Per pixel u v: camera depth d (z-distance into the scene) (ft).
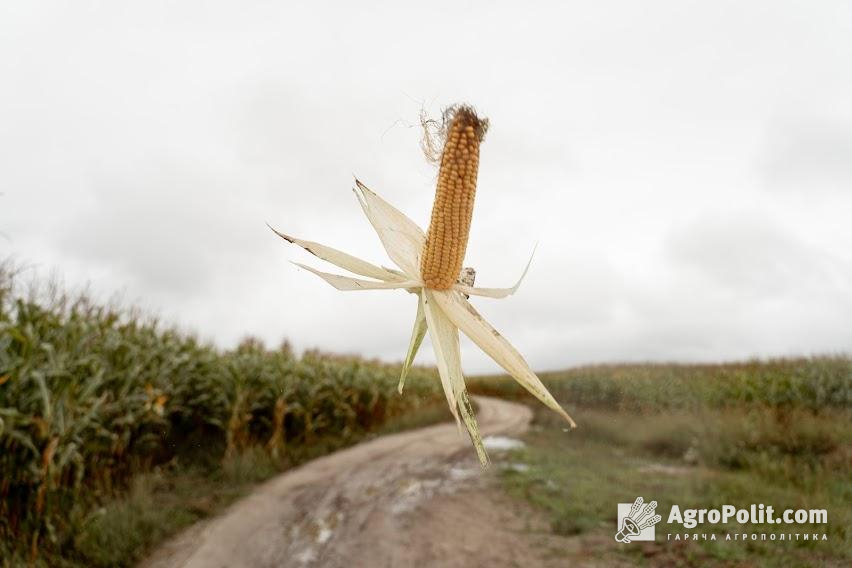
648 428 46.06
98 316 25.54
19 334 16.92
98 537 19.61
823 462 31.42
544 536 21.30
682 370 91.97
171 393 31.09
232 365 36.01
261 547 21.54
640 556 18.60
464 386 5.56
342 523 24.34
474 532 22.21
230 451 33.78
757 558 17.83
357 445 47.62
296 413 43.42
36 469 17.07
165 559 19.85
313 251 5.67
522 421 68.80
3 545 16.38
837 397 44.45
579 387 80.64
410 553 20.35
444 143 5.49
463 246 5.59
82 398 19.48
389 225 6.49
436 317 5.77
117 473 25.99
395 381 65.00
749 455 33.94
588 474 31.17
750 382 54.54
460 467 35.12
